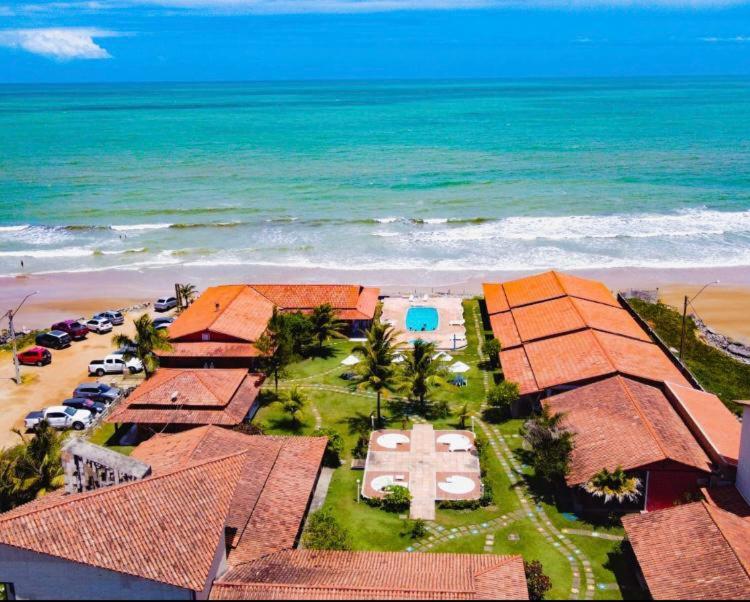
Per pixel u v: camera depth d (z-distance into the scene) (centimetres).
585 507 4250
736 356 6744
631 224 11225
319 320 6644
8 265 9775
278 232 11044
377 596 3050
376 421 5319
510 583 3209
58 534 2841
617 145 18438
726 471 4116
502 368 5694
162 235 10975
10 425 5597
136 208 12375
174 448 4284
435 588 3097
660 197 12750
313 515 3931
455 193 13162
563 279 7100
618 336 5881
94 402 5778
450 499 4319
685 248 10150
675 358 5797
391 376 5238
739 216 11569
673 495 4172
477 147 18288
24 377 6475
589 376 5100
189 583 2841
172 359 6075
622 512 4194
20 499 4016
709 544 3294
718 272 9269
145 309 8250
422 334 7094
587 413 4728
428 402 5691
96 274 9444
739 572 3084
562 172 14875
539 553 3875
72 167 15862
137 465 3394
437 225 11281
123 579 2842
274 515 3844
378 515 4241
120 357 6525
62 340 7125
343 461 4853
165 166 15938
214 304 6762
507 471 4694
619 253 9975
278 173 15038
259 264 9719
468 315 7681
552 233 10831
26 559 2830
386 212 11981
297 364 6438
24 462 4147
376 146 18662
